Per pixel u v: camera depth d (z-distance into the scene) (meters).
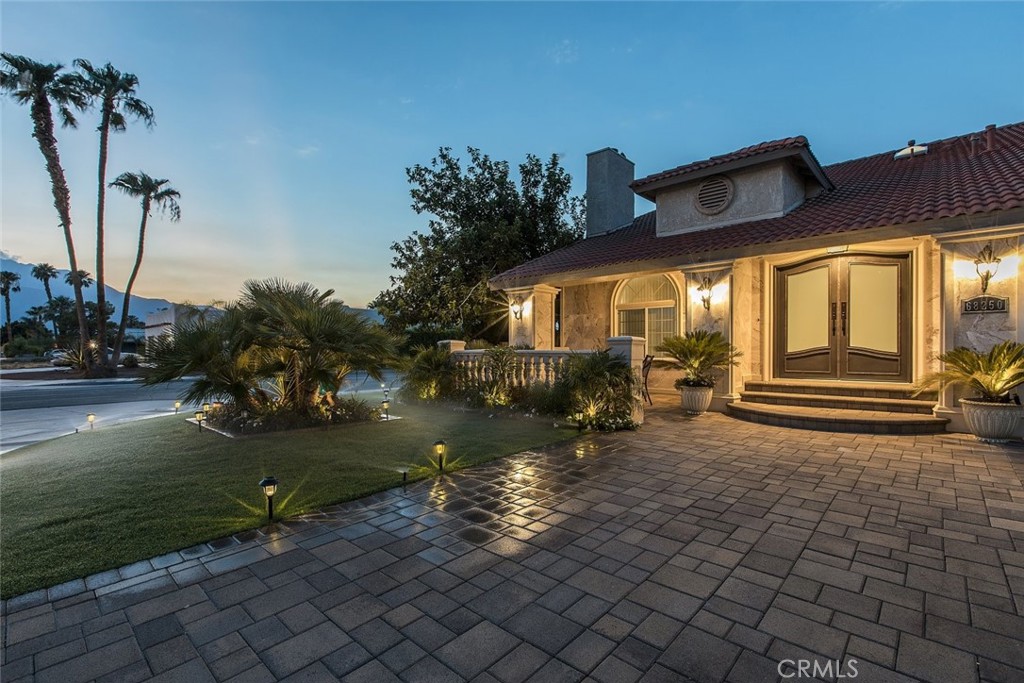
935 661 2.19
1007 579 2.97
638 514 4.15
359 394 13.84
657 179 11.84
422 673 2.13
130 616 2.60
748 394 9.96
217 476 5.26
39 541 3.56
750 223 10.50
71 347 29.75
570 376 8.70
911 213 7.58
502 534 3.73
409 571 3.13
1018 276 6.80
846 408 8.78
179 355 7.47
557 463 5.88
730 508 4.29
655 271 10.95
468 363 10.80
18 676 2.11
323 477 5.21
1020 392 6.96
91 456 6.19
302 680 2.09
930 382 7.62
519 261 19.56
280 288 8.39
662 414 9.70
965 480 5.09
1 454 6.88
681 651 2.28
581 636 2.41
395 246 20.88
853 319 9.52
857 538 3.62
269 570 3.14
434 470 5.48
